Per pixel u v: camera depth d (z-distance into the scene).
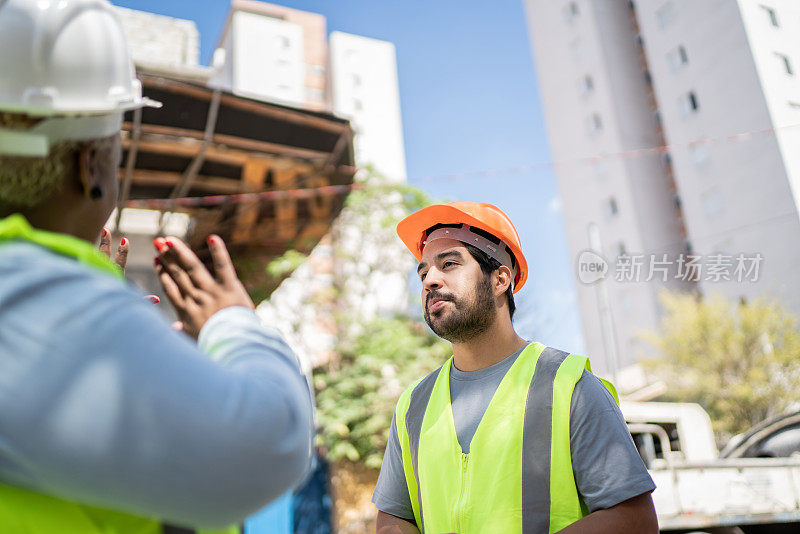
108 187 0.70
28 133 0.63
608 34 29.56
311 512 11.37
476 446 1.35
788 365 16.58
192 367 0.54
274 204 8.15
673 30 25.81
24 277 0.55
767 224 20.39
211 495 0.53
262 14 38.72
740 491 4.00
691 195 24.45
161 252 0.69
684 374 17.41
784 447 4.57
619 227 27.30
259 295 11.12
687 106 25.08
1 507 0.52
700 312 17.95
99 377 0.50
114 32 0.70
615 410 1.33
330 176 7.64
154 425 0.50
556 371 1.39
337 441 11.38
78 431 0.49
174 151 6.69
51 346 0.51
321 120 6.69
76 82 0.65
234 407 0.54
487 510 1.28
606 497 1.22
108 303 0.54
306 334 13.51
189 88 5.93
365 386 11.67
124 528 0.59
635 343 22.34
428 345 12.69
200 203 7.63
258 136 6.73
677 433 4.57
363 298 13.00
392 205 13.12
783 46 22.19
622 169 27.50
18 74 0.63
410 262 13.14
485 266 1.53
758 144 21.22
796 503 4.10
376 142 37.31
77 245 0.61
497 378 1.46
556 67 31.53
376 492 1.61
